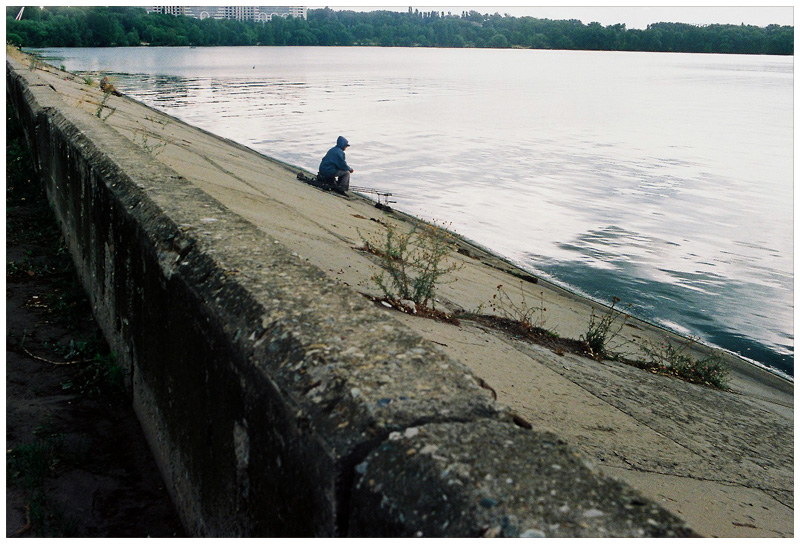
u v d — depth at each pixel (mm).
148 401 3709
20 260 6574
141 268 3590
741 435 6402
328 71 104438
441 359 2133
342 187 17969
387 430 1754
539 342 7680
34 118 9031
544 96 66438
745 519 4395
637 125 42219
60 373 4566
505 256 13852
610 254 14625
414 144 30359
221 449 2545
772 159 29359
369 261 9109
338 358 2076
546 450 1703
